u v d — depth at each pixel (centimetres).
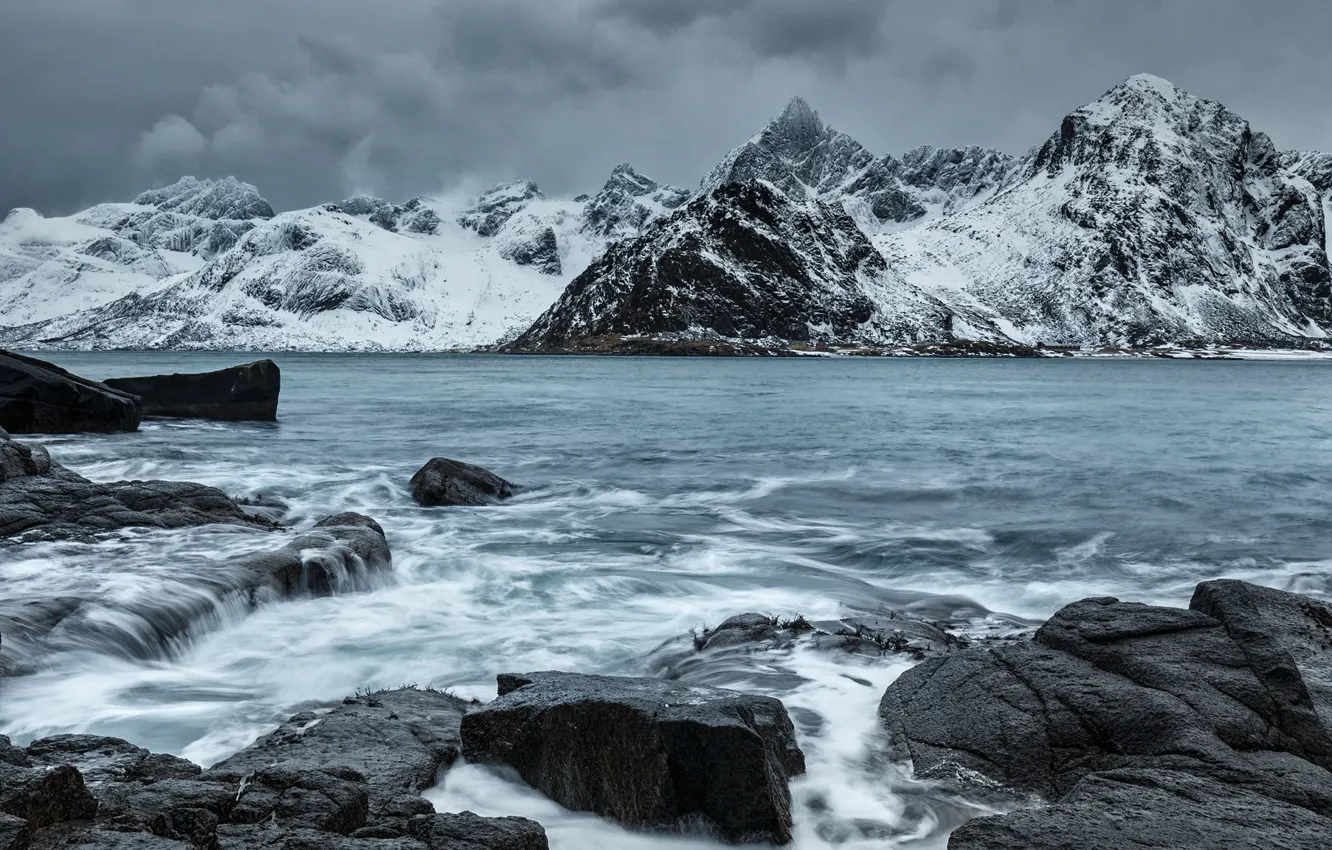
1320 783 642
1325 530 1909
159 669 1033
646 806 657
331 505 2169
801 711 879
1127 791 628
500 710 740
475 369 14188
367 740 745
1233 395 7688
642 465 2978
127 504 1698
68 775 546
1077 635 890
